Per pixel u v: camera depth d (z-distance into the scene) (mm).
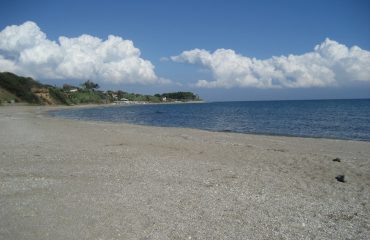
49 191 9688
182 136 25344
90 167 13133
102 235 6746
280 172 12766
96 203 8672
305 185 10898
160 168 13109
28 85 127312
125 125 37188
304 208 8656
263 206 8719
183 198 9227
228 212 8211
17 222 7324
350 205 8969
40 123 37156
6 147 17922
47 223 7297
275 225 7469
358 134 30484
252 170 13055
